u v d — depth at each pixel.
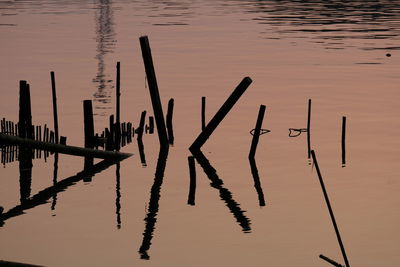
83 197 37.41
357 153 44.19
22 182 39.56
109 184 39.47
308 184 39.06
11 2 137.62
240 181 39.72
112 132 44.16
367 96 59.28
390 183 38.91
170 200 36.91
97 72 70.19
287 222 33.78
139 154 44.75
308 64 73.94
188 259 29.91
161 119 45.78
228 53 80.81
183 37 93.06
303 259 29.73
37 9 126.06
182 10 124.44
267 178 40.12
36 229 33.06
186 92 61.06
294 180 39.72
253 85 63.75
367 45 85.44
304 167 41.88
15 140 38.44
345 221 33.69
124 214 34.94
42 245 31.27
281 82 65.06
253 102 57.44
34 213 35.12
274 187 38.66
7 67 72.69
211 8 126.88
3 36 94.31
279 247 30.97
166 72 69.69
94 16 116.19
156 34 95.75
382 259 29.66
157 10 124.75
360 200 36.44
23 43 88.62
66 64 74.38
